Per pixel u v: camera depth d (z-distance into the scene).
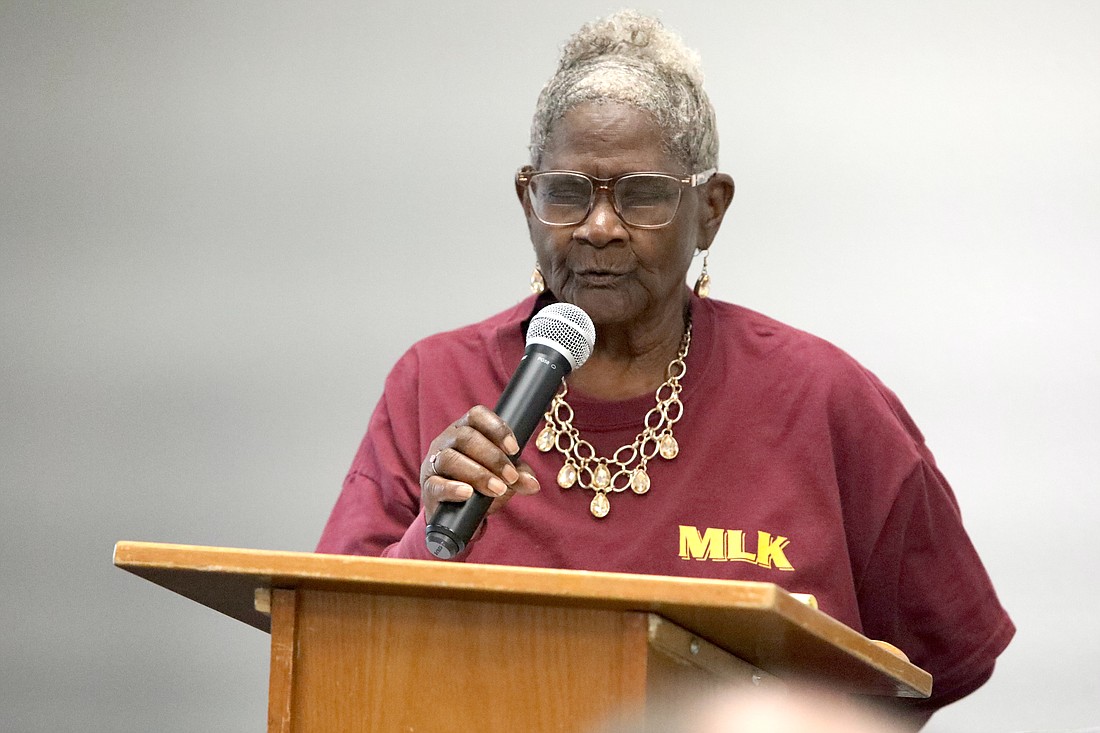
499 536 7.94
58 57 13.98
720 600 4.71
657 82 7.80
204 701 12.95
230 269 13.48
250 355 13.38
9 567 13.34
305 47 13.60
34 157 13.87
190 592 5.75
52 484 13.42
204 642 13.02
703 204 8.27
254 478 13.23
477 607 5.25
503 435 6.21
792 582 7.79
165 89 13.77
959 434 11.96
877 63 12.45
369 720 5.34
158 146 13.73
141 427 13.42
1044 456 11.82
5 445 13.51
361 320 13.26
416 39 13.44
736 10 12.65
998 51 12.27
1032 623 11.56
